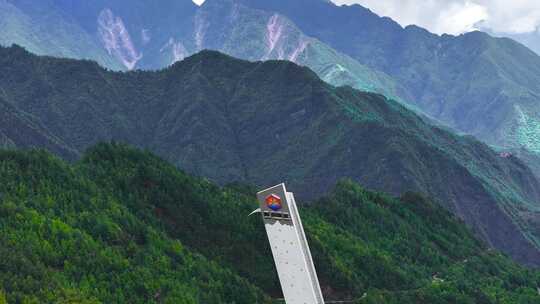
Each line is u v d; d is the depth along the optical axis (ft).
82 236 555.28
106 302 499.51
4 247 502.79
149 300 520.01
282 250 210.18
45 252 522.47
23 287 458.09
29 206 584.40
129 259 562.66
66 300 460.14
